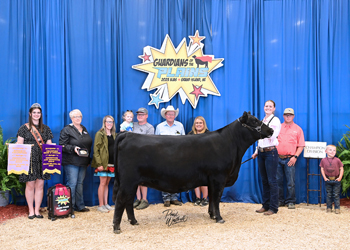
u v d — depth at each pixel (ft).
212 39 18.74
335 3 18.54
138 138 12.32
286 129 17.21
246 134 13.65
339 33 18.60
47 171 14.14
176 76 18.52
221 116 18.72
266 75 18.78
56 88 17.29
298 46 18.57
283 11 18.54
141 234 11.93
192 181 12.73
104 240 11.27
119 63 18.16
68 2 17.53
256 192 18.34
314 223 13.48
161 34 18.69
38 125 14.89
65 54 17.49
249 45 18.74
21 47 17.07
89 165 17.30
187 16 18.85
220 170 13.00
